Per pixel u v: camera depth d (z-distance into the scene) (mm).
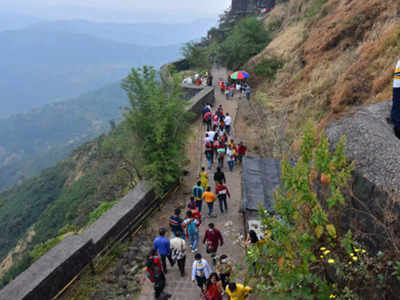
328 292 3551
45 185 77188
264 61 26609
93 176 45781
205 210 10719
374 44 12812
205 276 6422
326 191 4617
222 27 60562
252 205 8320
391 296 3121
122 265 8102
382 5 15023
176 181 12352
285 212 4082
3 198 87750
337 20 18562
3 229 69688
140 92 11453
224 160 14719
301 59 21578
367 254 3545
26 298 5859
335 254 3775
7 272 41031
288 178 4043
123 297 7023
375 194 3529
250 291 5336
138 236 9484
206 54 36906
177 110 11789
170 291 7141
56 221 43938
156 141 10836
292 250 3898
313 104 15328
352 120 5379
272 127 16438
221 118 16984
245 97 24781
